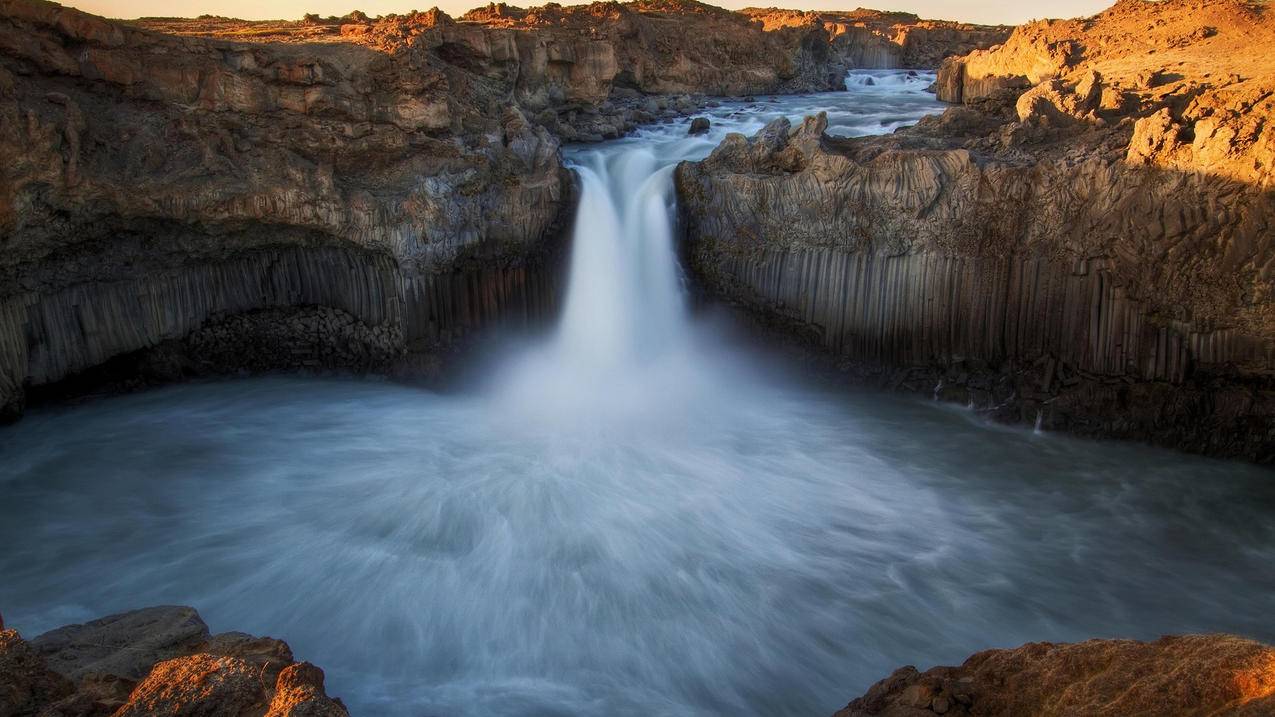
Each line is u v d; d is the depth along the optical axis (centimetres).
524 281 1911
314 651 1020
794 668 1017
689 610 1115
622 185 2092
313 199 1664
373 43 1867
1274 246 1431
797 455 1581
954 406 1778
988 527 1355
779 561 1238
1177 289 1541
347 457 1511
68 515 1313
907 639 1077
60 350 1631
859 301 1828
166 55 1616
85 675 645
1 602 1095
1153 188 1530
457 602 1114
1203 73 1944
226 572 1167
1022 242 1669
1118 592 1199
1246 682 523
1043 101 1817
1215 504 1432
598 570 1194
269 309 1841
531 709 921
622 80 2814
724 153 1964
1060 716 573
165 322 1748
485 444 1573
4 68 1447
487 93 1992
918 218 1733
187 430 1606
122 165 1556
